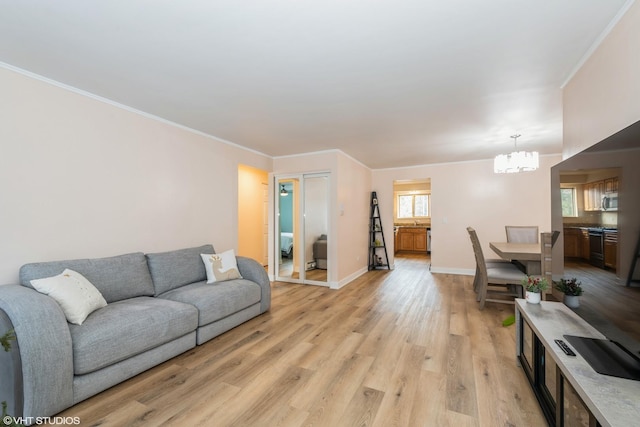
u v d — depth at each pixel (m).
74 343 1.72
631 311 1.20
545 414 1.55
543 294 2.61
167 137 3.22
